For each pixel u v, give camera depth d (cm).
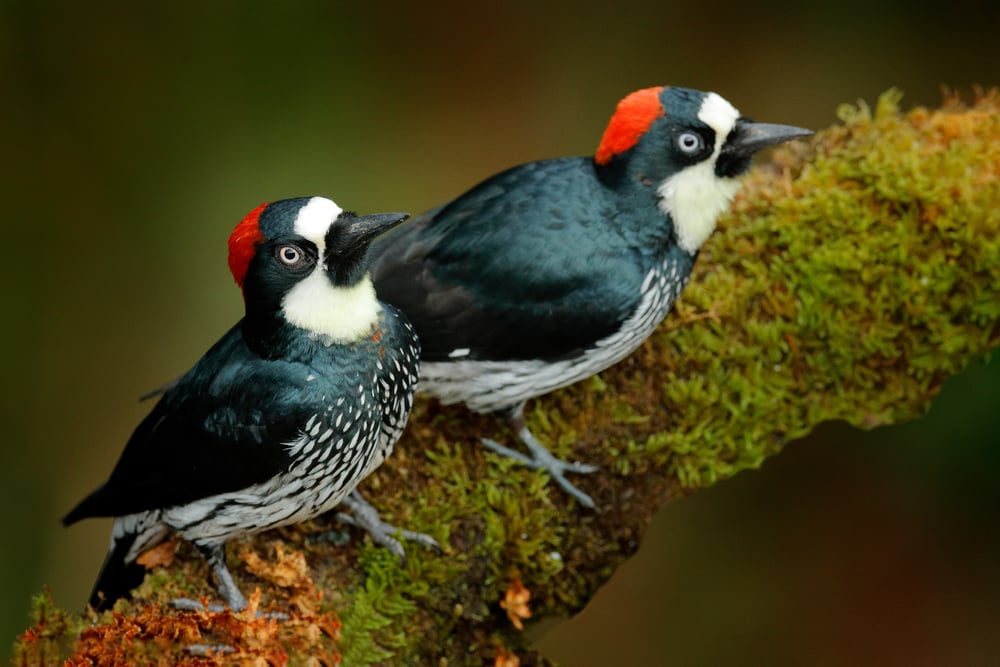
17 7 1602
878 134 1092
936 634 1447
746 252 1041
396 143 1742
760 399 1013
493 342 934
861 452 1462
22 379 1550
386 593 884
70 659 770
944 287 1012
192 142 1628
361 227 774
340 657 841
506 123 1805
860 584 1473
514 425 970
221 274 1574
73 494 1525
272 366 798
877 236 1021
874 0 1772
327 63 1683
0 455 1521
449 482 944
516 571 942
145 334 1571
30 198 1594
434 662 916
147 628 781
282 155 1633
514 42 1823
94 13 1625
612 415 998
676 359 1012
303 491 822
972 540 1448
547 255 922
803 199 1042
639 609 1480
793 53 1789
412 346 853
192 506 821
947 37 1739
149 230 1598
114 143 1616
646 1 1836
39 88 1616
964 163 1030
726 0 1828
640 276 936
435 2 1794
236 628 782
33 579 1463
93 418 1552
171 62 1642
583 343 938
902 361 1042
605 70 1828
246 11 1659
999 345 1069
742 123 949
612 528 1000
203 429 802
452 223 959
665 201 939
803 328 1024
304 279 780
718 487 1517
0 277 1567
